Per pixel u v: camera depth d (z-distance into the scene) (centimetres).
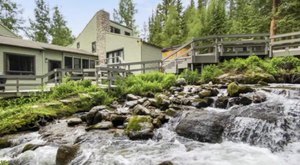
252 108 705
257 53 1302
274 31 1916
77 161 530
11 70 1482
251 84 1030
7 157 623
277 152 534
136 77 1235
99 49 2217
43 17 3953
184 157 517
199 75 1216
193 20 3569
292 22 1958
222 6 3030
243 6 3262
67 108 958
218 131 624
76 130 751
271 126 589
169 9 4156
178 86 1135
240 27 2767
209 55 1312
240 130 611
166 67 1405
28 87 1525
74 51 1955
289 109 665
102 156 546
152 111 813
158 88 1103
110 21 2388
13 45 1473
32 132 797
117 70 1212
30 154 590
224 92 921
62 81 1273
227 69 1227
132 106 901
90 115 810
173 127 708
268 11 2253
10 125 798
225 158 500
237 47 1348
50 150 608
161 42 3756
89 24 2356
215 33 2938
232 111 707
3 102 1029
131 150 579
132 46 2003
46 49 1688
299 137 571
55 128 791
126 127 714
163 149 579
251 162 477
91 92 1073
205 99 851
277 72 1105
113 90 1131
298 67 1102
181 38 3562
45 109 911
